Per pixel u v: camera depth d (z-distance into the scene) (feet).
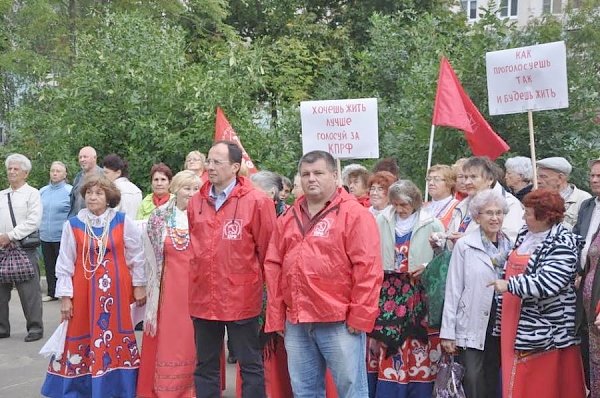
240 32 65.36
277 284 14.46
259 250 15.88
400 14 50.72
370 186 18.79
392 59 47.03
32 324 25.61
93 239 18.04
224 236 15.69
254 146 38.06
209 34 60.13
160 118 37.58
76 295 18.11
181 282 18.16
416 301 17.07
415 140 33.94
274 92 50.06
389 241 17.37
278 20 64.39
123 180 28.76
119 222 18.39
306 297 13.71
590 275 14.53
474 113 23.58
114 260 18.24
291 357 14.29
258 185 18.65
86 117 38.24
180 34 43.09
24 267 25.16
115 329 18.21
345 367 13.76
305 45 55.77
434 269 16.39
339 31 59.47
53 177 31.91
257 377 15.90
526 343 14.69
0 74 54.24
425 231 17.11
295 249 13.98
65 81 40.73
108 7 52.65
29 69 50.49
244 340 15.84
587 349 15.69
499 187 17.89
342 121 21.66
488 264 15.66
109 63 38.34
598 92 32.63
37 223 25.50
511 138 32.32
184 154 37.17
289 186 22.62
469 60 32.58
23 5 55.42
